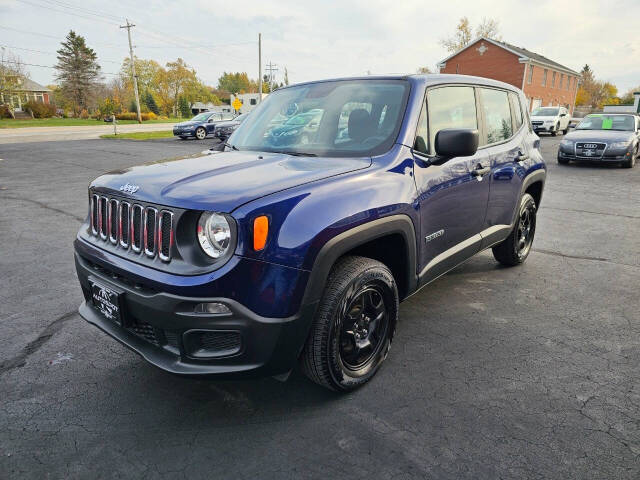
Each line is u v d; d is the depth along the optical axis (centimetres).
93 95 7394
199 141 2278
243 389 255
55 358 287
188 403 243
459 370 273
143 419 231
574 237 573
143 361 285
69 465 200
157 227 206
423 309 359
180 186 213
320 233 205
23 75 5969
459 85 330
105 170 1190
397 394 250
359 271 230
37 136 2736
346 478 192
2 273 435
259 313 197
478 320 340
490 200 353
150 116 6419
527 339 312
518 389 255
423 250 279
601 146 1177
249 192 201
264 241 194
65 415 233
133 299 211
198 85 9900
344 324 236
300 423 227
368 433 220
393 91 293
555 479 192
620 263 473
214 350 206
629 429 222
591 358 288
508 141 388
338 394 249
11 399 246
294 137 300
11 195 841
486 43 4016
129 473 195
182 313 195
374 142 271
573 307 364
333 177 228
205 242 197
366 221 226
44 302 371
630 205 768
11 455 205
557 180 1019
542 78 4188
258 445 212
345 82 322
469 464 200
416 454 206
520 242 449
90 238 248
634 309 361
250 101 6600
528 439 215
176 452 208
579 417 231
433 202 279
